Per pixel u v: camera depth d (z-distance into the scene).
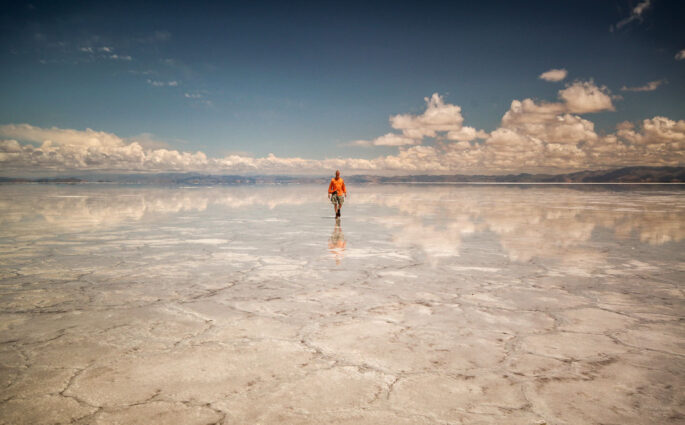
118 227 10.77
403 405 2.21
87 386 2.41
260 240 8.53
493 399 2.27
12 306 3.98
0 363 2.71
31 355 2.84
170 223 11.81
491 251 7.20
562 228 10.64
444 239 8.67
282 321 3.57
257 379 2.50
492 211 16.62
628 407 2.20
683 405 2.23
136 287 4.74
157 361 2.75
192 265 6.00
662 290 4.63
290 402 2.24
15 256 6.66
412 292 4.54
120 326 3.44
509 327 3.43
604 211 16.48
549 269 5.73
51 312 3.81
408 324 3.50
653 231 9.98
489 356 2.85
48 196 29.33
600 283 4.95
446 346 3.02
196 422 2.04
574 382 2.48
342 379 2.50
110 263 6.12
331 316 3.71
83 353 2.88
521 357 2.83
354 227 10.93
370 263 6.15
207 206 19.50
